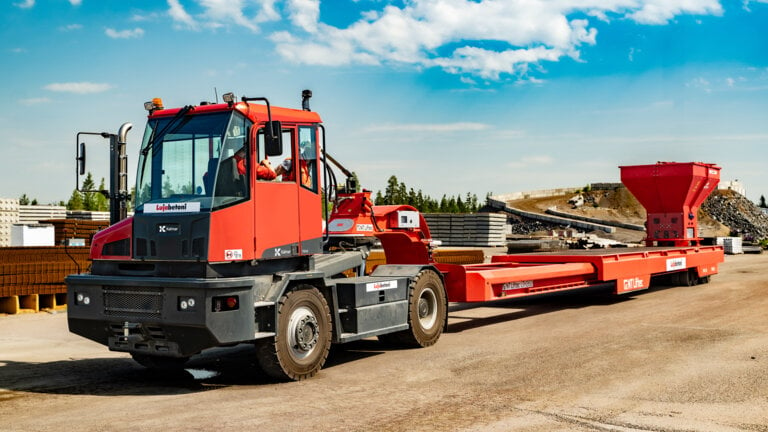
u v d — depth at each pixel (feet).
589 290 53.11
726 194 284.82
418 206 250.57
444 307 30.12
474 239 123.65
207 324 19.98
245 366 25.44
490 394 19.93
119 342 22.07
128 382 22.79
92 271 22.94
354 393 20.39
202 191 21.21
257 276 21.91
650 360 24.68
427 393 20.20
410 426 16.60
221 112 21.72
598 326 33.32
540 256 42.75
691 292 48.80
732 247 110.01
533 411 17.95
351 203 33.30
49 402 19.81
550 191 320.29
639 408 18.20
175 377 23.62
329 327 23.81
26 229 71.61
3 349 29.76
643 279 44.70
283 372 21.86
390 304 26.73
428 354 26.94
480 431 16.11
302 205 23.63
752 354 25.66
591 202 290.56
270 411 18.30
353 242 32.76
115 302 21.83
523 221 246.06
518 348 27.68
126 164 24.89
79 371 24.75
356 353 27.68
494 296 33.94
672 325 33.22
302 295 22.76
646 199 57.00
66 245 24.36
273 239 22.39
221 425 16.92
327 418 17.43
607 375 22.29
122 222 22.33
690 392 19.89
